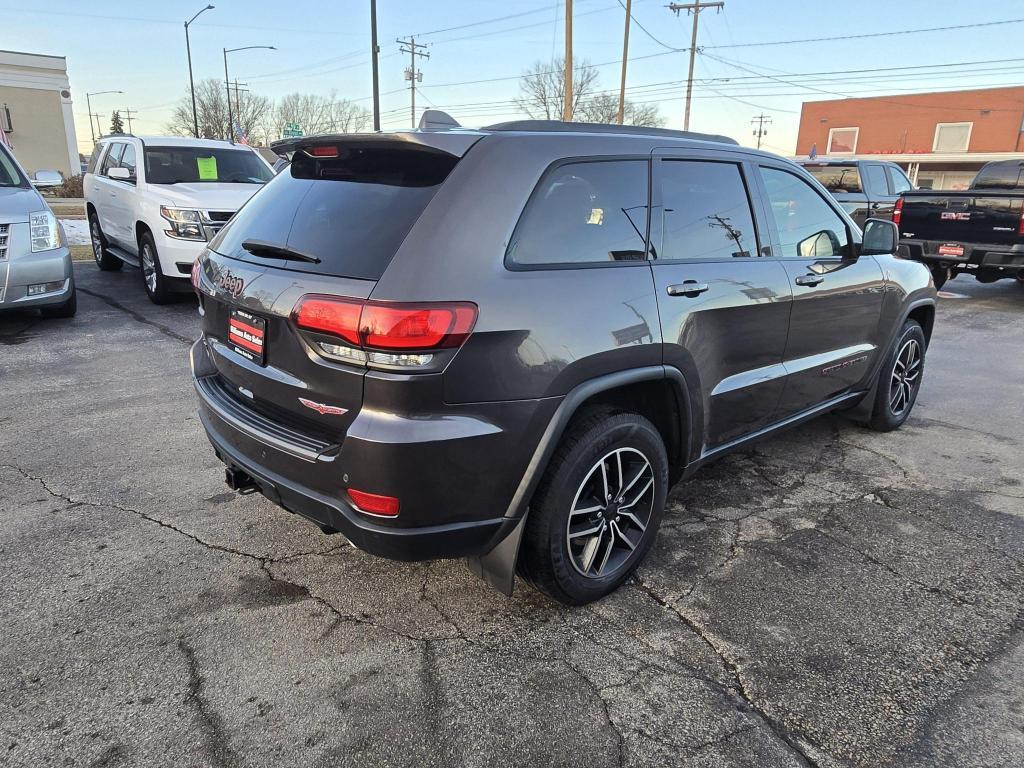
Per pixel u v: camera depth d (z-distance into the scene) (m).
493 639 2.56
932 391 5.75
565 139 2.62
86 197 11.02
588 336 2.45
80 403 4.94
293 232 2.57
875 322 4.22
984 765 2.04
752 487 3.88
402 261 2.16
